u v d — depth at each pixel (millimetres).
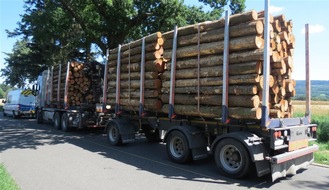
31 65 36094
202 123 8312
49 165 8062
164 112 9328
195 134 8117
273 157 6434
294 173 7078
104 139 13031
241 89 6965
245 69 6898
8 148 10641
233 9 18656
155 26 19078
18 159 8805
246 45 6910
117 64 11398
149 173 7383
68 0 18734
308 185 6613
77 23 22109
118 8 17516
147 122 10547
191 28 8289
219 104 7484
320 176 7371
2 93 102938
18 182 6465
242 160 6777
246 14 6957
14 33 31922
